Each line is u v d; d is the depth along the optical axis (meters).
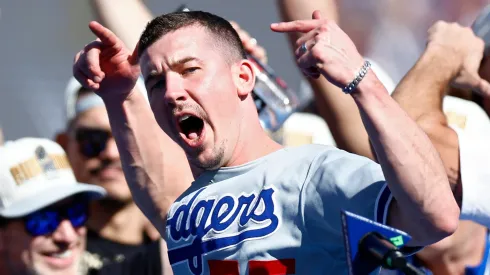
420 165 9.68
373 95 9.86
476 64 13.10
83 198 15.15
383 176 10.12
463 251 13.84
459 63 13.06
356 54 10.02
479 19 13.95
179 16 11.24
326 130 17.52
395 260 9.27
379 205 9.97
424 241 9.90
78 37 24.22
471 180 12.43
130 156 12.95
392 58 26.41
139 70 12.40
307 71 10.30
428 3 26.69
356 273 9.45
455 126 13.66
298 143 17.22
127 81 12.45
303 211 10.45
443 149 12.50
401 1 26.91
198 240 11.03
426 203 9.66
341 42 10.06
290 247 10.47
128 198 16.22
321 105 13.99
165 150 13.02
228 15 23.20
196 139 11.05
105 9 15.63
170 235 11.44
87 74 12.35
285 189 10.63
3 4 23.97
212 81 10.94
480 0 26.64
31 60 23.80
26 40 23.95
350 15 26.44
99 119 16.25
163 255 15.96
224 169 11.17
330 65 9.95
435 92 12.91
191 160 11.21
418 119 12.69
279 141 17.05
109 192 16.12
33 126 22.97
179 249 11.27
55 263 14.84
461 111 13.80
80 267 15.66
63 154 15.48
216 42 11.12
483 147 12.61
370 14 26.44
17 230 14.82
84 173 16.30
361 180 10.16
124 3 15.73
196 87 10.89
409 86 12.98
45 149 15.27
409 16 26.86
